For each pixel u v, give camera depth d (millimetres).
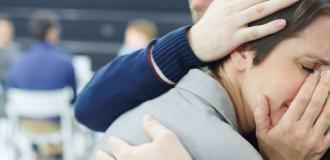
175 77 1177
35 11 8125
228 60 1145
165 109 1125
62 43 7590
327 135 1131
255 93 1108
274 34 1070
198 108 1099
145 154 1059
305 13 1046
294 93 1091
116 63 1235
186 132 1074
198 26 1166
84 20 7727
